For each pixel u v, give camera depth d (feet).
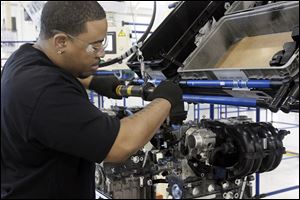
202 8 6.93
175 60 6.34
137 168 7.36
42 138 3.44
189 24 6.82
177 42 6.54
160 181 7.23
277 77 4.45
